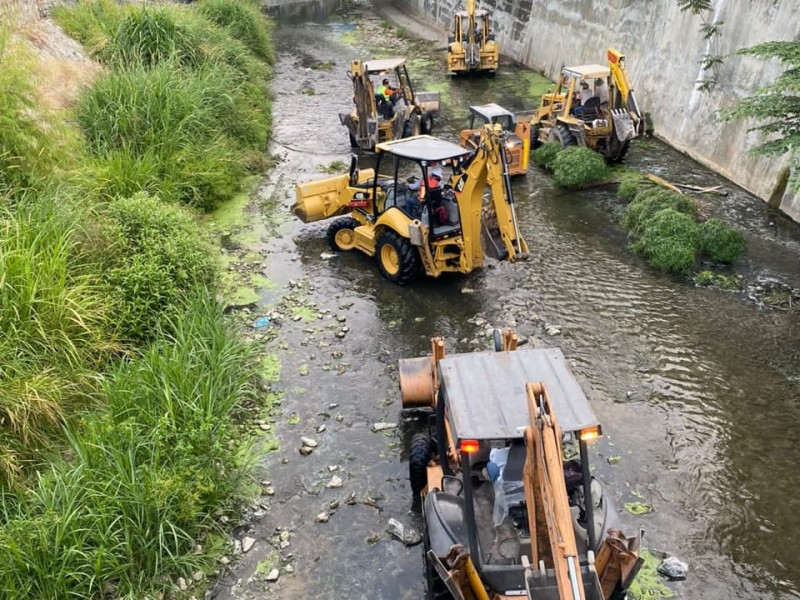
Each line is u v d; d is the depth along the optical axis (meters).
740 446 7.09
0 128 9.25
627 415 7.55
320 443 7.34
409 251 9.98
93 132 12.66
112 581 5.64
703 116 14.63
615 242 11.55
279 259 11.24
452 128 17.48
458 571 4.55
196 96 14.09
